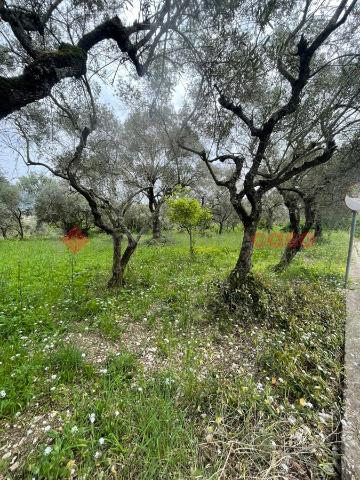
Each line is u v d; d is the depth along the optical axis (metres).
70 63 2.04
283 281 5.75
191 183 11.55
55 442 1.77
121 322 3.80
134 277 6.09
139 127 6.20
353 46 3.48
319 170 6.82
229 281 4.52
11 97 1.77
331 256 10.07
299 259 9.03
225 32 2.60
